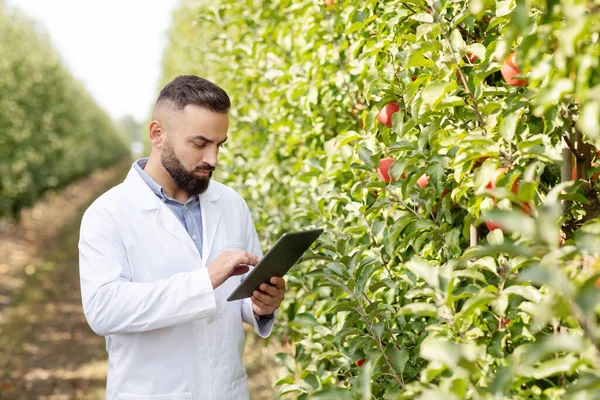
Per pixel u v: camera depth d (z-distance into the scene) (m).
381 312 1.70
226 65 4.09
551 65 1.17
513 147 1.50
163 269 1.88
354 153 2.15
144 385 1.84
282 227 3.23
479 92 1.56
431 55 1.75
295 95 2.75
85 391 5.08
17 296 7.99
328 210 2.41
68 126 15.97
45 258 10.53
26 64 12.54
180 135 1.84
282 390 1.82
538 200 1.50
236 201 2.16
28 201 11.68
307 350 2.36
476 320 1.47
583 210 1.52
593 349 0.98
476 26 1.90
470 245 1.72
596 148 1.51
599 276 0.97
